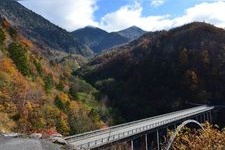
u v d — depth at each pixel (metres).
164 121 106.38
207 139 34.69
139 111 179.00
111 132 77.19
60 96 118.81
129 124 93.25
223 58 198.12
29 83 105.00
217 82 187.12
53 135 17.38
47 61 180.25
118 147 72.38
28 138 16.09
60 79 159.75
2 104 71.56
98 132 74.19
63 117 93.69
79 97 156.00
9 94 78.75
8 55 112.88
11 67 102.75
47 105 92.88
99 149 61.56
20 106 76.25
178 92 188.00
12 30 162.50
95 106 156.12
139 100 189.62
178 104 179.88
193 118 138.50
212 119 165.38
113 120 153.12
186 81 188.50
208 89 185.12
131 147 81.19
